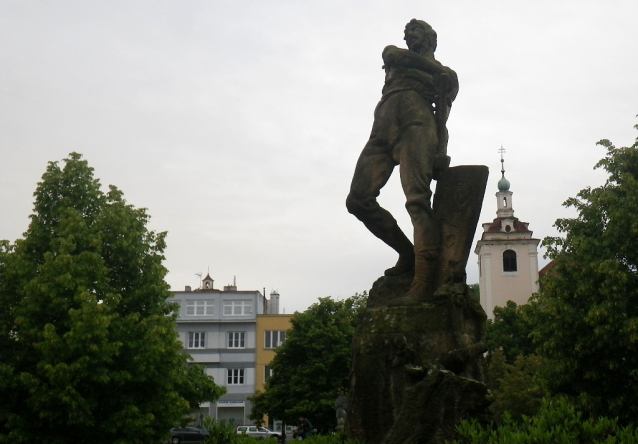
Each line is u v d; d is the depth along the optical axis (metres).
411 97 7.53
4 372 22.36
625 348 21.06
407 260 7.60
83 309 22.38
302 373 40.75
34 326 23.06
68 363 22.36
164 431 24.56
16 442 22.14
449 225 7.24
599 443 4.68
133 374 23.56
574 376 22.27
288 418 41.66
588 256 22.39
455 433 5.90
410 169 7.26
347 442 6.54
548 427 4.93
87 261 23.73
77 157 26.98
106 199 27.16
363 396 6.78
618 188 23.33
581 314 22.20
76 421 21.88
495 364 43.00
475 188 7.30
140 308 25.91
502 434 4.90
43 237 25.39
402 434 5.99
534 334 23.30
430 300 6.99
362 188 7.60
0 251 25.50
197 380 30.23
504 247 80.38
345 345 41.19
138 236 26.67
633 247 21.97
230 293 68.38
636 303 21.44
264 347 67.06
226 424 8.61
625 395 20.92
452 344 6.71
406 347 6.62
